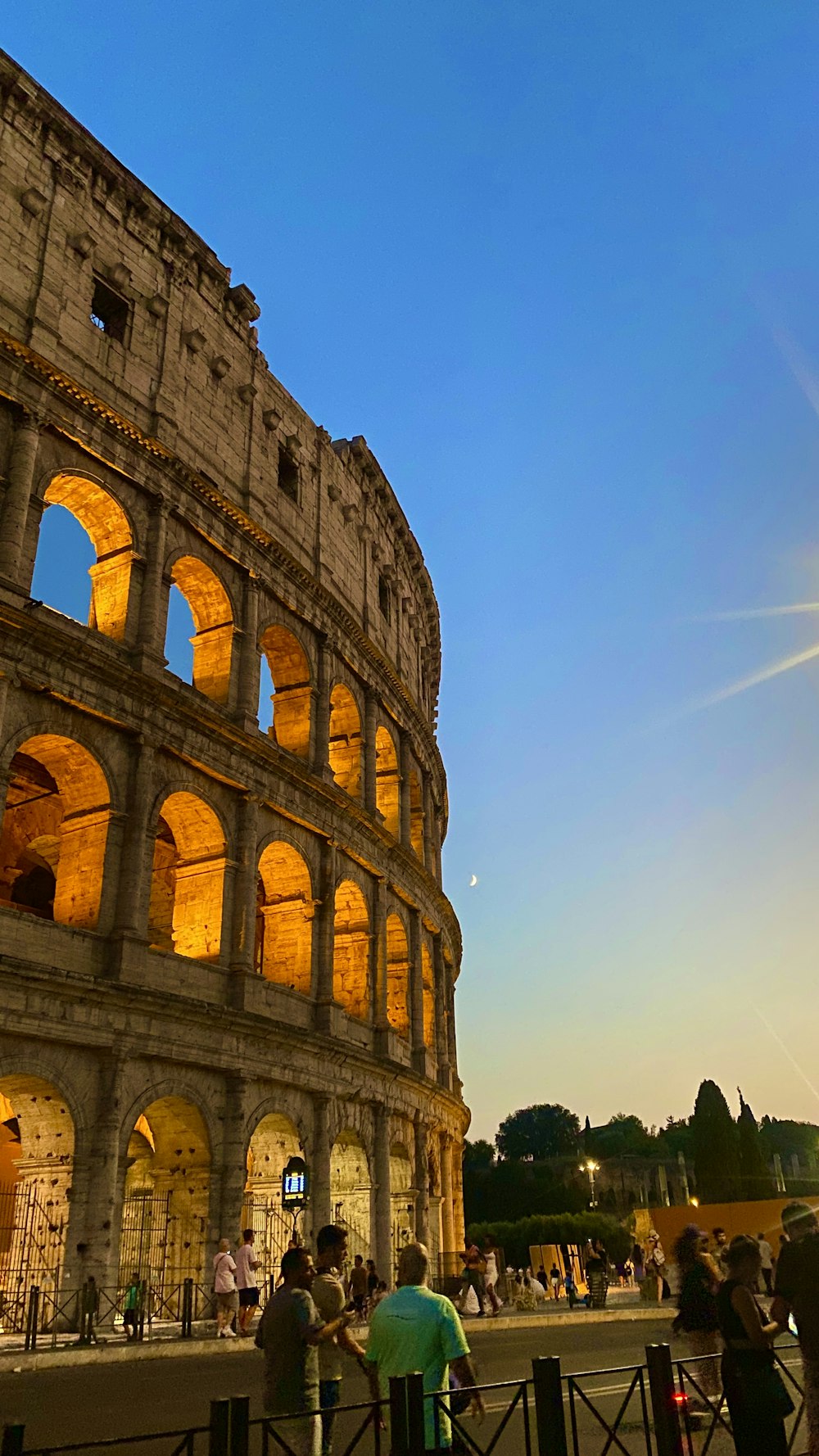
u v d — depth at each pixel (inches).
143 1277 1413.6
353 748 2209.6
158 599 1628.9
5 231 1560.0
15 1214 1333.7
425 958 2492.6
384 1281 1849.2
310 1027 1788.9
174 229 1870.1
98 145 1737.2
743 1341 544.1
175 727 1588.3
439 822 2913.4
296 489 2117.4
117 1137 1338.6
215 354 1930.4
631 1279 3270.2
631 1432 763.4
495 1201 6348.4
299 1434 525.7
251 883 1680.6
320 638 2081.7
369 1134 1918.1
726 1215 3127.5
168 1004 1432.1
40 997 1298.0
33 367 1510.8
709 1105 5378.9
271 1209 1696.6
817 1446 522.3
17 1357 1016.9
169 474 1708.9
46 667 1414.9
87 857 1477.6
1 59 1590.8
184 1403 812.6
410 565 2778.1
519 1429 782.5
